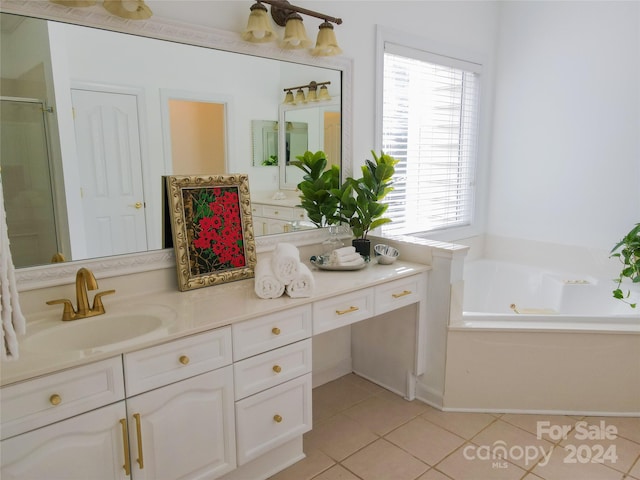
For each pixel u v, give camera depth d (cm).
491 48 356
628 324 232
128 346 138
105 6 163
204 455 162
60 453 130
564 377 233
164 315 164
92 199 173
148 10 170
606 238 319
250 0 208
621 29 298
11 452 121
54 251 167
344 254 227
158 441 149
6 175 155
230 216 208
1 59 150
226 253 206
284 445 196
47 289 165
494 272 362
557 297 314
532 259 361
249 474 186
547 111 340
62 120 164
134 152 181
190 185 195
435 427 227
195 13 193
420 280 235
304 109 236
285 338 179
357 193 246
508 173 368
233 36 203
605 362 230
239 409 169
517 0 346
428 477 190
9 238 157
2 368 122
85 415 133
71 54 164
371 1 262
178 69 190
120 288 182
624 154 305
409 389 253
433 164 337
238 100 210
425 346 245
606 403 235
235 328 163
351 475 192
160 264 191
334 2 244
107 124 174
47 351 143
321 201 248
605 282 306
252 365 170
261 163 221
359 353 281
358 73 260
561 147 335
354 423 231
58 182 165
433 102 326
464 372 236
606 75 307
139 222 185
